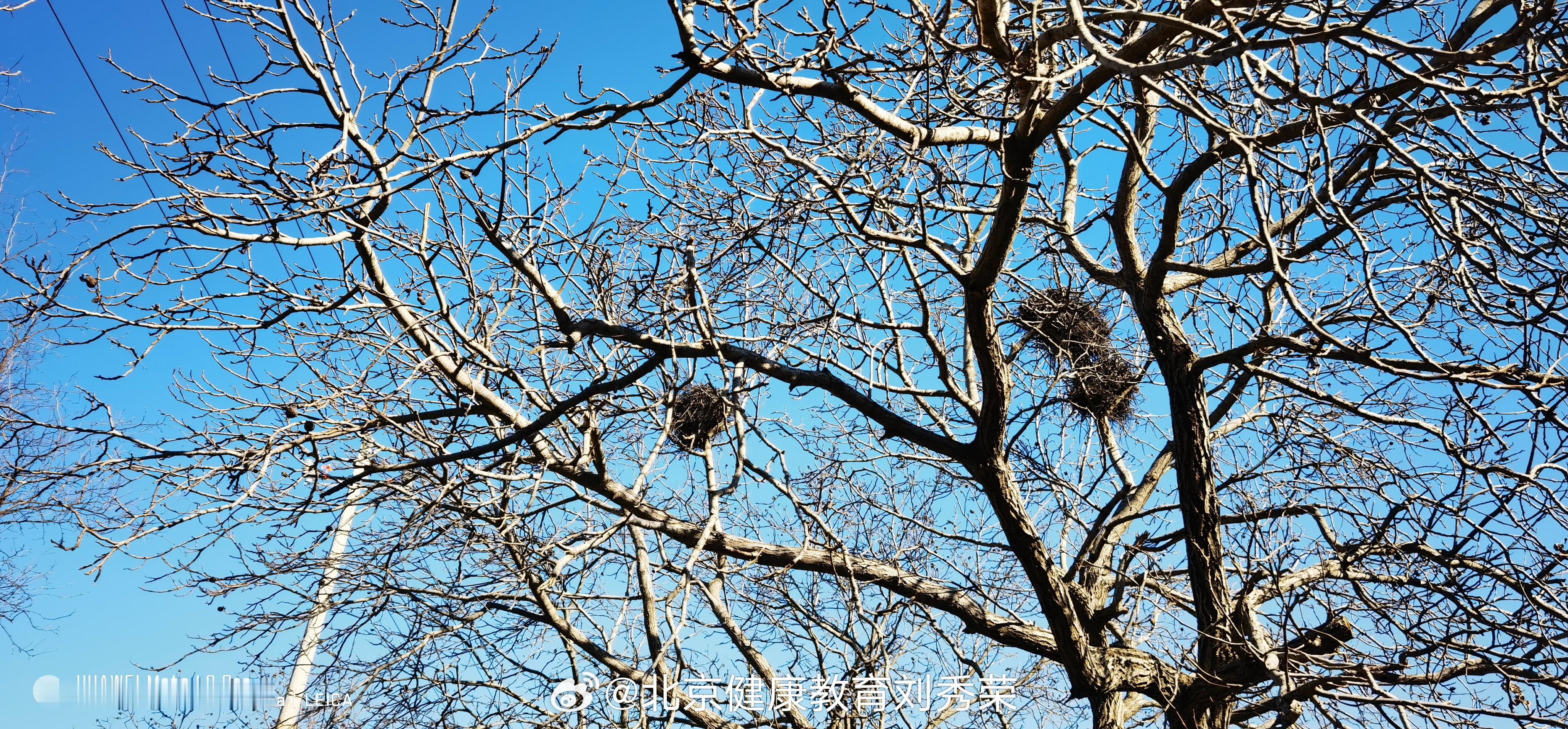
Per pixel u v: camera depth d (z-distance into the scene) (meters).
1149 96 8.11
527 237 8.00
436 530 7.52
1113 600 8.02
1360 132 5.89
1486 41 4.90
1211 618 7.55
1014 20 6.27
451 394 7.61
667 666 7.65
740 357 7.81
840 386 8.11
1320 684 6.64
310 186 6.00
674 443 8.95
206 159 5.65
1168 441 9.60
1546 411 5.71
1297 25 4.64
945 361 8.85
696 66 5.50
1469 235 6.54
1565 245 5.42
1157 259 7.64
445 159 5.64
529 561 7.94
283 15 5.96
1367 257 5.02
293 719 7.62
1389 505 6.88
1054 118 6.10
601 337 7.79
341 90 6.18
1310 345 6.75
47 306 5.71
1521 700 6.46
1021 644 8.37
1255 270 6.93
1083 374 9.36
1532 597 6.12
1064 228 9.07
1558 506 6.10
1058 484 9.29
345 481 7.00
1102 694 7.94
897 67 5.77
